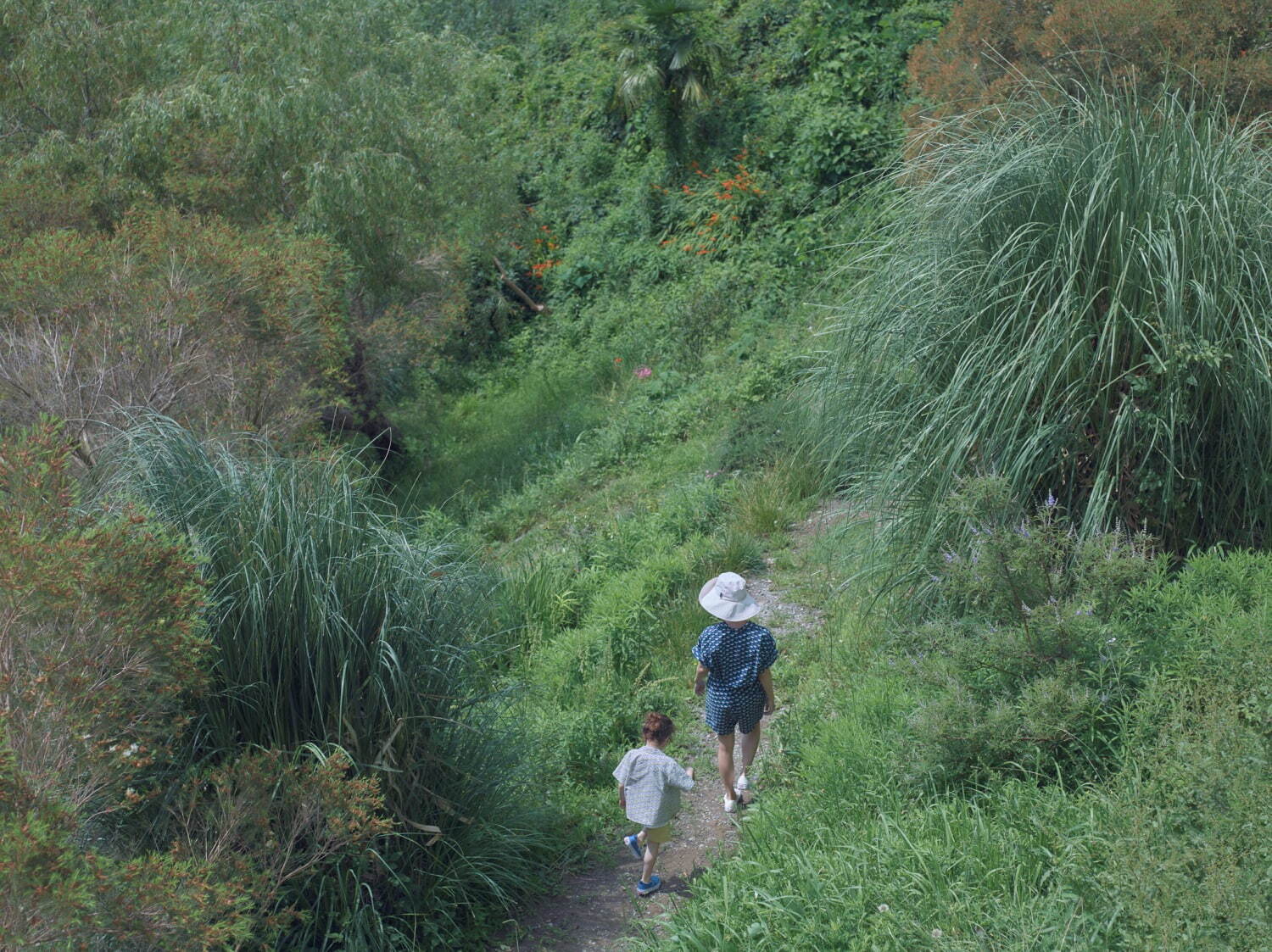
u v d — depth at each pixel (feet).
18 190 35.83
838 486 24.54
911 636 18.10
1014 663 15.37
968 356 19.49
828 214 50.93
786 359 41.91
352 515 16.11
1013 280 19.31
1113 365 18.62
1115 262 18.66
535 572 30.40
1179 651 14.67
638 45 62.95
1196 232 18.67
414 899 15.49
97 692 11.18
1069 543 17.84
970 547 17.95
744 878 14.08
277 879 13.33
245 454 18.48
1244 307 18.38
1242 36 28.96
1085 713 14.29
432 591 16.66
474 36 84.12
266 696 14.70
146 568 11.53
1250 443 18.49
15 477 11.43
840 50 58.18
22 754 10.61
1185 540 19.25
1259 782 10.71
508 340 64.03
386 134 46.78
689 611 26.78
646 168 64.39
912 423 20.63
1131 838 10.73
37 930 9.52
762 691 18.47
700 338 50.29
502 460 48.32
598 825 19.34
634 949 14.46
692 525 32.73
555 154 71.92
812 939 11.98
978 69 34.47
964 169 20.92
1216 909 9.34
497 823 17.38
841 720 18.06
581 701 23.44
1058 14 30.53
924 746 15.15
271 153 42.55
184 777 13.79
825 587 26.25
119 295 25.44
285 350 28.86
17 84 42.06
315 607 14.96
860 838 13.82
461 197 52.85
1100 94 21.16
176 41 44.52
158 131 40.06
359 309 45.39
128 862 10.53
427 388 52.75
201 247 27.99
